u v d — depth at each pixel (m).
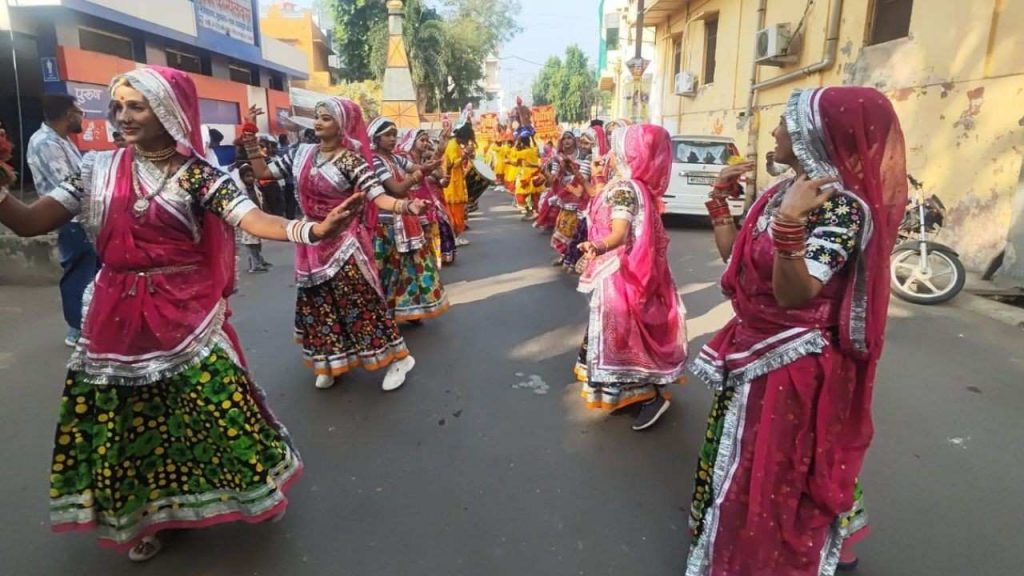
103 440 2.45
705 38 16.48
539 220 10.77
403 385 4.51
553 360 5.01
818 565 2.26
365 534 2.89
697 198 11.26
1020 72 7.11
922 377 4.62
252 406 2.64
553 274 7.93
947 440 3.72
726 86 15.01
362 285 4.27
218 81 16.17
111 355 2.40
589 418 4.01
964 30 7.77
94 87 11.17
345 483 3.29
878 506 3.09
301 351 5.20
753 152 13.62
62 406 2.48
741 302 2.30
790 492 2.20
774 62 12.12
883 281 2.08
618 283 3.73
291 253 9.59
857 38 9.81
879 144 2.00
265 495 2.65
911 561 2.71
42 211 2.35
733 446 2.29
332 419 4.00
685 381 4.12
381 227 5.43
